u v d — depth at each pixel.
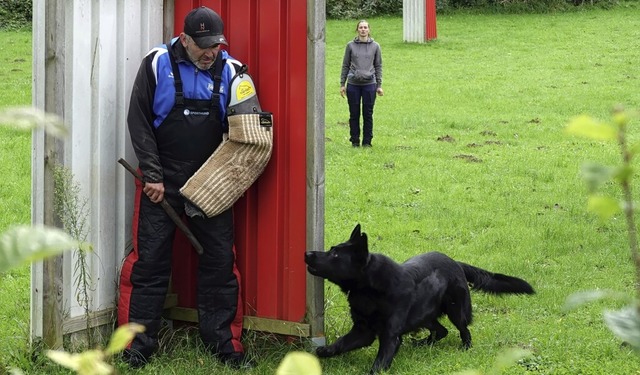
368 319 5.21
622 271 7.84
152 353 5.32
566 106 18.80
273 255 5.56
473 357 5.40
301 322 5.52
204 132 5.24
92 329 5.32
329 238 9.13
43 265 5.00
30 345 5.06
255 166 5.30
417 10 29.50
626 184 1.00
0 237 0.88
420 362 5.30
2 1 31.78
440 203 10.91
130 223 5.53
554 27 32.88
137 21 5.52
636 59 25.41
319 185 5.42
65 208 4.95
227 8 5.59
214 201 5.20
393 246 8.82
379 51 14.38
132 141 5.18
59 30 4.91
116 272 5.47
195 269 5.82
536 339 5.68
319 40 5.33
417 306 5.31
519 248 8.67
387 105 18.98
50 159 4.95
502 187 11.84
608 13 36.75
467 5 38.16
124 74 5.41
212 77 5.23
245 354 5.47
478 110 18.45
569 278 7.59
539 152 14.27
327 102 19.42
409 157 13.71
